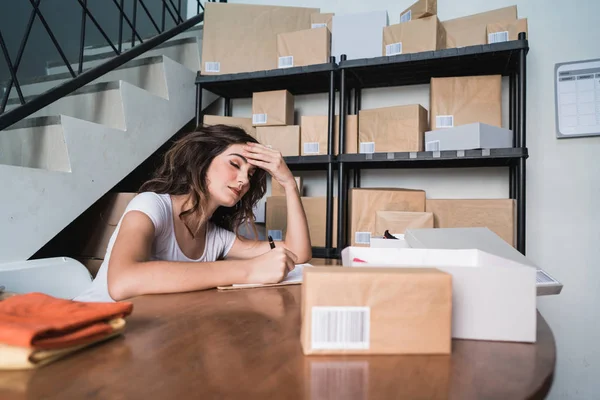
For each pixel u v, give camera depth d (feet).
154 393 1.12
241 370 1.29
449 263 1.87
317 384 1.19
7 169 4.27
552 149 6.36
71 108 6.17
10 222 4.30
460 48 5.79
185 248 3.87
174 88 6.91
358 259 1.93
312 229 6.54
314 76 6.79
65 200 4.89
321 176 7.60
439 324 1.45
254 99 7.00
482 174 6.73
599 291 6.05
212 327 1.77
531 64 6.55
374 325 1.44
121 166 5.73
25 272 4.09
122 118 5.80
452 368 1.32
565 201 6.27
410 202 5.91
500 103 5.87
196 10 8.84
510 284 1.61
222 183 3.84
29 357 1.25
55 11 7.91
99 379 1.21
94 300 3.22
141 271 2.63
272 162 4.16
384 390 1.15
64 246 6.10
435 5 6.02
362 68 6.39
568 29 6.41
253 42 7.10
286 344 1.55
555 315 6.22
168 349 1.48
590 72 6.23
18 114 4.45
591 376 6.02
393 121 6.14
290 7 7.14
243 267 2.85
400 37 6.23
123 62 5.99
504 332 1.60
